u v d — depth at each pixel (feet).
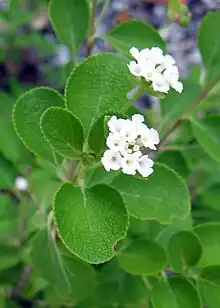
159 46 0.52
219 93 0.54
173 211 0.41
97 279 0.51
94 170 0.40
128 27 0.52
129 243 0.46
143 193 0.41
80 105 0.39
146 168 0.34
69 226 0.35
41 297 0.63
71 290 0.50
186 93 0.56
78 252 0.34
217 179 0.63
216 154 0.49
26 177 0.55
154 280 0.48
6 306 0.58
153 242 0.44
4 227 0.60
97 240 0.35
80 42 0.53
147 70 0.36
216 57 0.53
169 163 0.54
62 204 0.35
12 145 0.56
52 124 0.36
